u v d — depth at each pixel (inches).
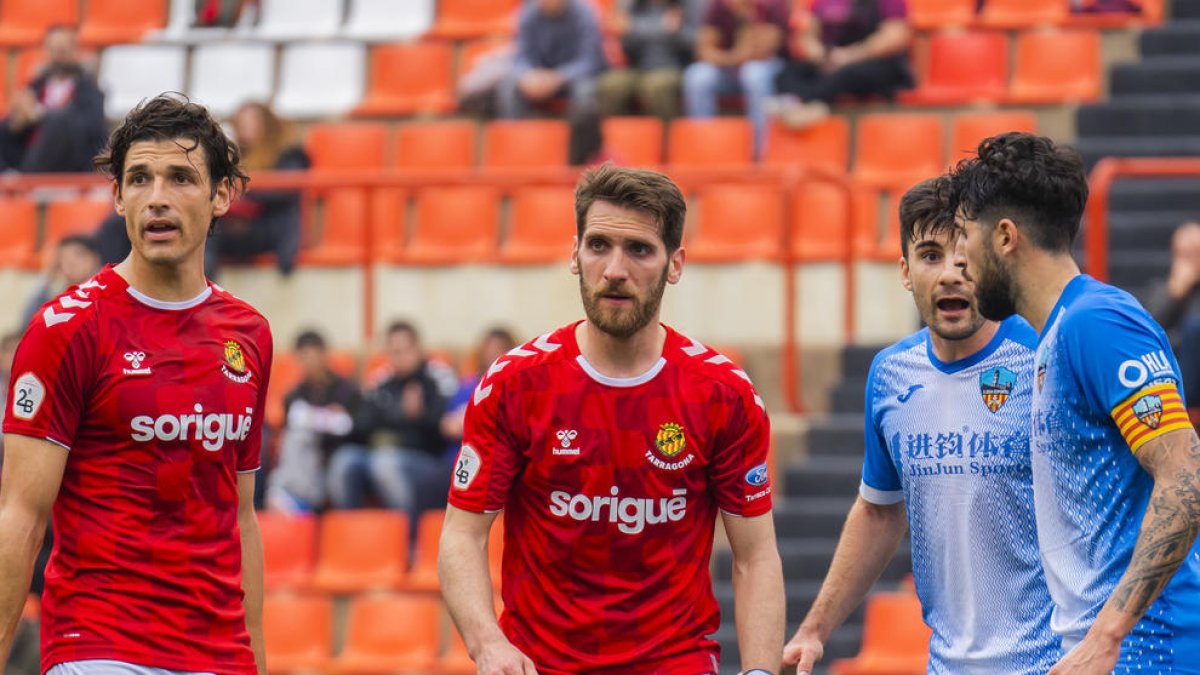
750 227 1311.5
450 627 1106.7
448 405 1122.7
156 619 507.2
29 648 934.4
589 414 507.2
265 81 1611.7
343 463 1122.7
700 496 517.0
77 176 1304.1
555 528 509.7
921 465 551.5
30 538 498.6
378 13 1665.8
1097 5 1487.5
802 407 1173.1
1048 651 534.0
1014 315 550.0
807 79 1406.3
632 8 1478.8
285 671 1110.4
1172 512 457.4
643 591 510.0
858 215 1306.6
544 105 1480.1
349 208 1368.1
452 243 1374.3
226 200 528.7
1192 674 477.7
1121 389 469.7
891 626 1007.6
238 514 543.2
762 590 517.7
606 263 495.8
